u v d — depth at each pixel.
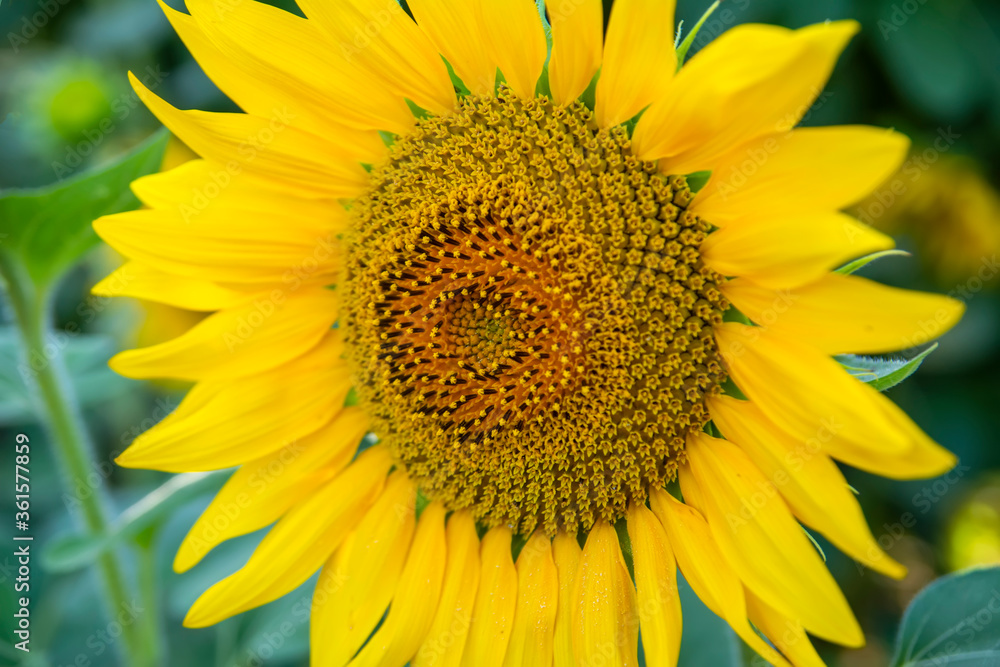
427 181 0.60
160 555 0.72
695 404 0.58
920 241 0.78
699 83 0.53
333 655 0.61
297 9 0.72
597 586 0.59
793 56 0.52
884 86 0.73
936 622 0.59
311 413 0.62
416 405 0.61
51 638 0.71
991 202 0.76
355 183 0.61
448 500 0.61
